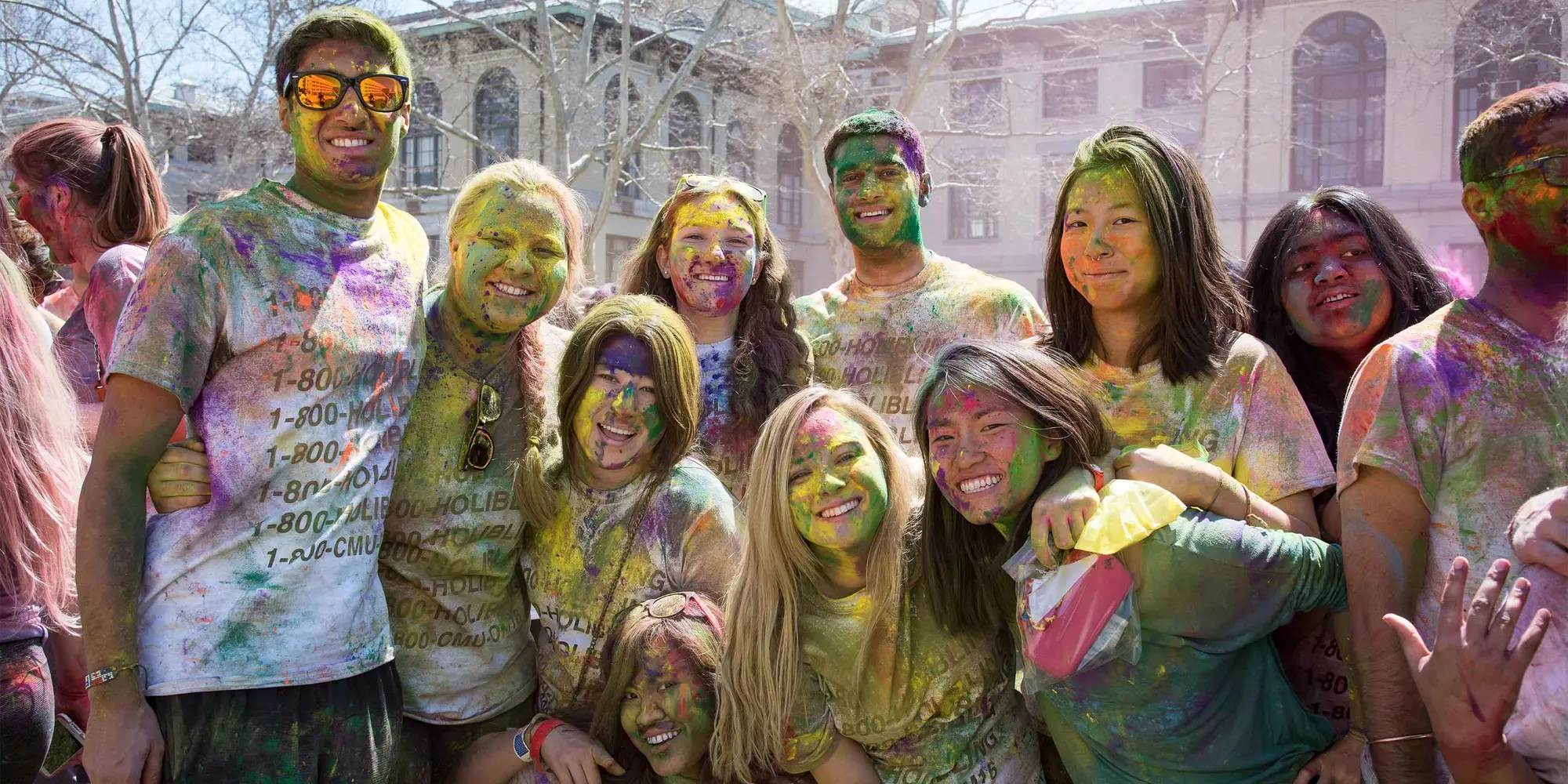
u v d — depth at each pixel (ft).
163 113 70.69
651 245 11.99
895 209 11.78
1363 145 92.53
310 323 8.27
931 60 66.13
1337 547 7.91
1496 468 7.06
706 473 9.84
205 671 7.96
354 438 8.50
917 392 8.49
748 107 85.40
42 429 9.41
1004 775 8.64
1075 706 7.95
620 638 9.03
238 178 66.80
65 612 10.10
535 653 10.16
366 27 8.48
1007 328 11.56
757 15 66.69
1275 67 91.35
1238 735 7.74
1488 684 6.25
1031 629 7.68
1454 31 80.33
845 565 8.75
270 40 60.39
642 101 76.69
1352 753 7.93
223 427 8.13
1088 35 93.40
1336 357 9.85
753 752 8.59
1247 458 8.39
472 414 9.51
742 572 8.73
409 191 56.29
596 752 8.96
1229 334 8.74
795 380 11.71
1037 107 101.30
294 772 8.16
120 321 8.01
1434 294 9.70
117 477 7.80
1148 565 7.46
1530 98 6.88
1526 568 6.88
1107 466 8.15
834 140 12.04
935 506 8.50
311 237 8.43
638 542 9.44
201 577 8.05
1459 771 6.48
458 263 9.14
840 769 8.61
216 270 8.00
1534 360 7.03
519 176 9.30
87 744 7.64
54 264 16.33
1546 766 6.72
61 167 12.98
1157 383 8.79
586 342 9.34
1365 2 89.71
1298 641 8.96
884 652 8.51
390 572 9.39
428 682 9.36
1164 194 8.43
